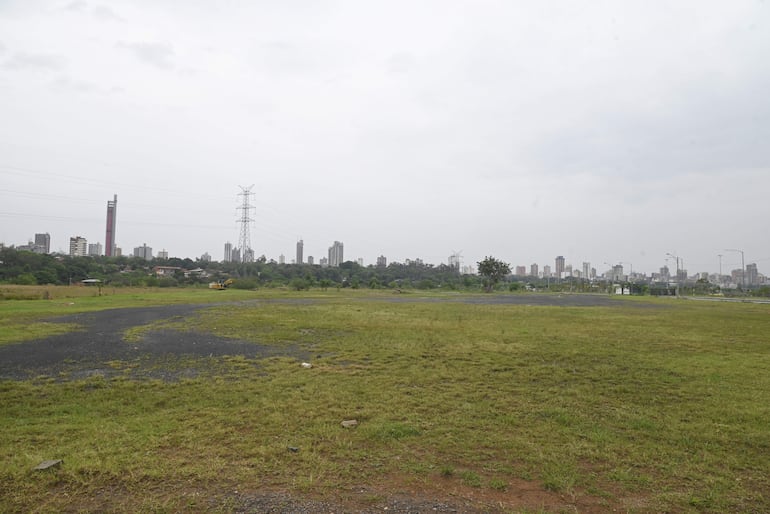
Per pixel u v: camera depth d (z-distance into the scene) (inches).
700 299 2758.4
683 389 358.9
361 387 349.7
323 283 3144.7
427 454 222.8
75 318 843.4
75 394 329.1
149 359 460.4
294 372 403.9
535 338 639.8
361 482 192.5
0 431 250.4
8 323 746.8
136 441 233.9
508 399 321.7
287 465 207.2
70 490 182.7
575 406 308.3
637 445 238.2
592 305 1603.1
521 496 183.5
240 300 1508.4
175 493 180.5
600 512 171.9
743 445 241.8
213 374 395.2
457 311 1138.7
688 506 177.0
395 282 4244.6
